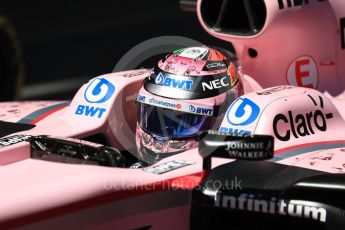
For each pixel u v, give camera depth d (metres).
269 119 7.30
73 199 6.46
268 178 6.87
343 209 6.61
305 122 7.55
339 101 8.38
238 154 6.49
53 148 7.37
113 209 6.65
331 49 8.74
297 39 8.53
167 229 6.95
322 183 6.67
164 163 7.20
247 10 8.35
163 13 22.25
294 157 7.17
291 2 8.32
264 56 8.61
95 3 23.02
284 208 6.64
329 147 7.42
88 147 7.21
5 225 6.18
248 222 6.95
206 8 8.65
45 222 6.37
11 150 7.31
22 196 6.40
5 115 8.73
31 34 20.66
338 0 8.73
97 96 8.20
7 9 22.12
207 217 6.85
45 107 8.99
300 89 7.78
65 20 21.72
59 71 18.36
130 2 23.19
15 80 15.63
